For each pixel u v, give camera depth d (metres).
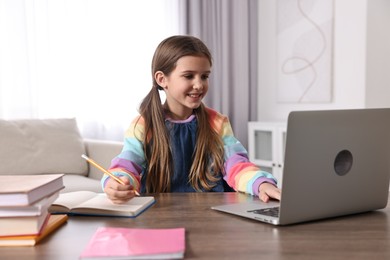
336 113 0.86
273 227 0.85
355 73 3.02
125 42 3.36
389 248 0.72
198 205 1.06
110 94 3.33
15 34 3.01
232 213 0.96
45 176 0.92
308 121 0.83
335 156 0.88
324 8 3.21
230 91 3.81
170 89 1.35
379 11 2.96
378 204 0.98
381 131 0.94
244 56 3.79
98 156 2.80
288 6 3.52
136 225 0.89
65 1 3.15
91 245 0.72
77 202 1.04
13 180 0.87
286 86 3.59
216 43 3.70
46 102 3.15
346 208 0.92
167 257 0.68
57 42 3.15
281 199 0.84
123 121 3.38
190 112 1.46
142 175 1.39
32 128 2.77
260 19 3.85
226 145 1.41
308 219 0.88
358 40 2.98
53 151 2.74
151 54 3.44
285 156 0.82
